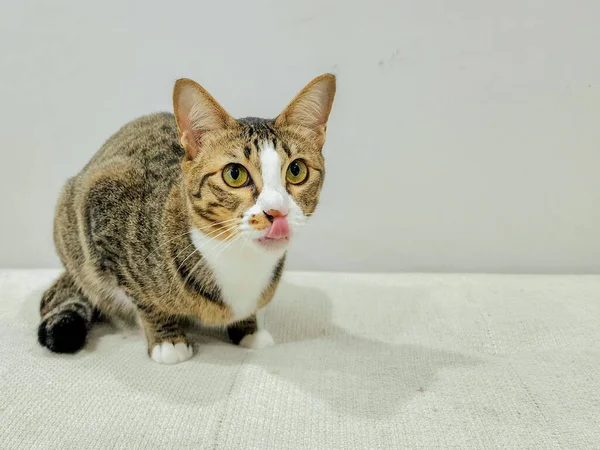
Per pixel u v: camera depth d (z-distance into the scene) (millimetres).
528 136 1915
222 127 1109
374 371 1175
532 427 980
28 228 2131
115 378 1137
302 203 1130
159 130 1463
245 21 1838
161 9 1836
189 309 1235
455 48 1844
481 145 1937
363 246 2076
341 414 1014
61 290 1464
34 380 1122
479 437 955
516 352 1316
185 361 1229
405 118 1924
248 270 1195
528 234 2014
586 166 1926
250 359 1236
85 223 1316
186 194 1154
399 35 1838
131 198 1274
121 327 1433
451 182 1985
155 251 1207
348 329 1446
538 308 1495
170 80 1895
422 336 1396
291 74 1887
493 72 1860
